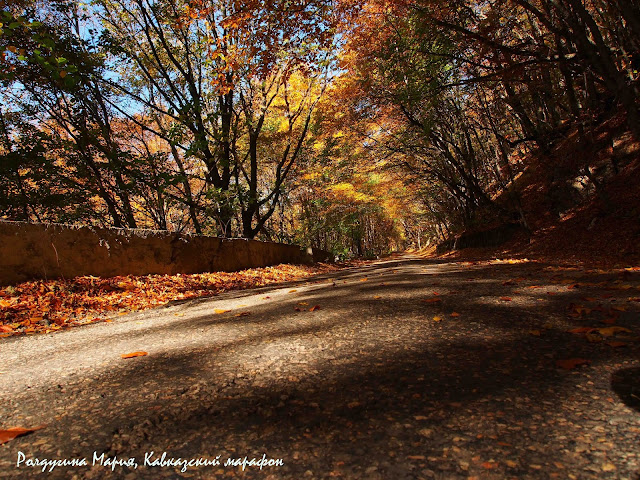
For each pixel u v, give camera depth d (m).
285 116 18.11
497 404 1.38
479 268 7.77
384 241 68.38
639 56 9.37
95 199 11.55
